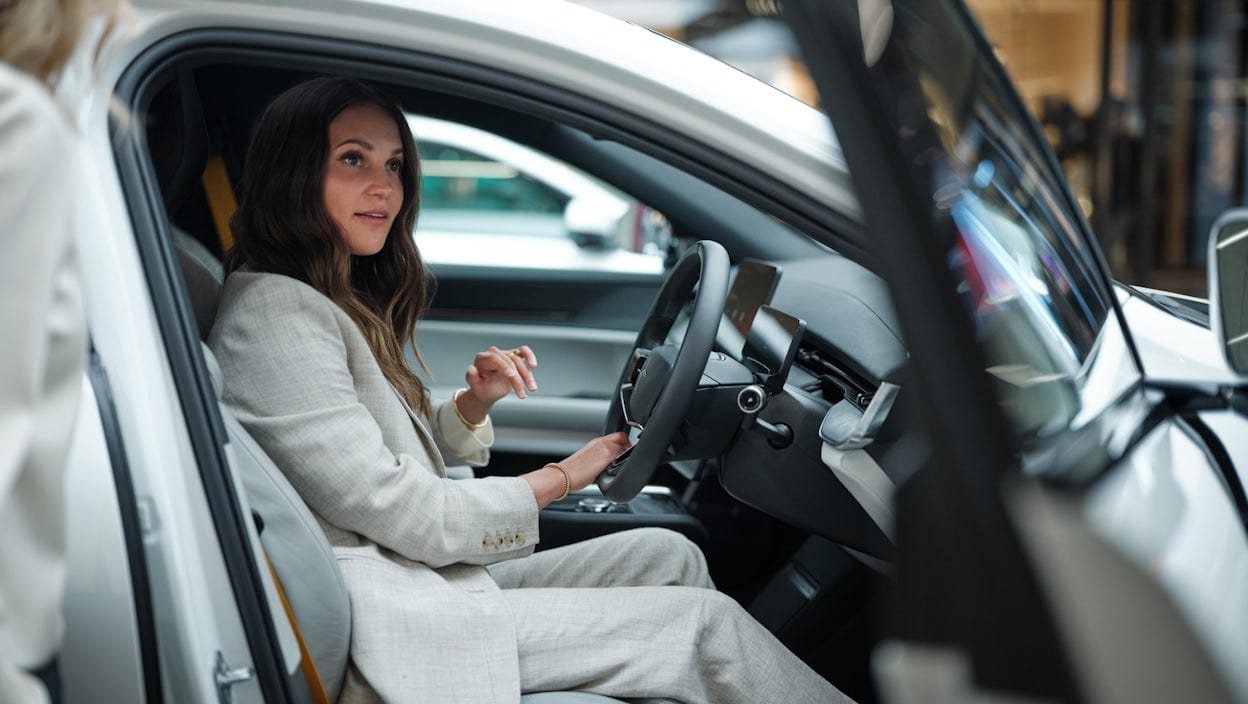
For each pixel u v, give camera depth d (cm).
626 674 172
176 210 208
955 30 139
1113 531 108
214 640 130
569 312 358
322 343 173
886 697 98
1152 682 90
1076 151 667
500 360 212
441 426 214
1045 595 91
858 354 204
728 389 198
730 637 180
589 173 287
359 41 153
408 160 199
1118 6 657
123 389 130
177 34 147
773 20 106
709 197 287
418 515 168
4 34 94
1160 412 144
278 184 183
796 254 278
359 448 168
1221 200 668
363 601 162
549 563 204
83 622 123
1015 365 124
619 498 192
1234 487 126
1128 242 674
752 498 204
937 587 95
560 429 331
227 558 134
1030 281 141
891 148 102
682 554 204
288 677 137
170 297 137
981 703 89
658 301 214
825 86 101
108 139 137
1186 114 664
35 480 93
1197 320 184
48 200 91
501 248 368
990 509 94
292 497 156
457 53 156
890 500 173
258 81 232
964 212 121
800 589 235
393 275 206
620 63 158
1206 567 111
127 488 125
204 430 135
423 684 159
